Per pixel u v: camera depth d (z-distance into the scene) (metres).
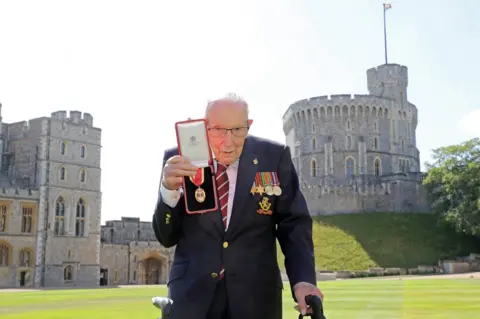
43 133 65.50
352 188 82.25
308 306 3.67
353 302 18.08
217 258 4.08
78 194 67.50
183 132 3.93
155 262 74.19
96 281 67.31
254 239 4.17
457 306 15.96
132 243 71.69
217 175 4.23
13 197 61.75
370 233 72.25
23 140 67.12
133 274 71.38
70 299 23.95
